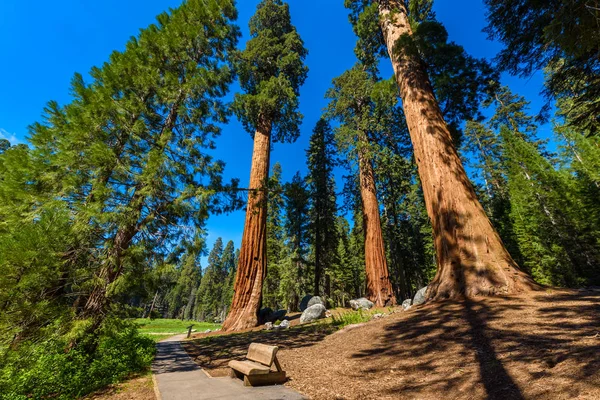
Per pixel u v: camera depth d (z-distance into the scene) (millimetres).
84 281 5543
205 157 7828
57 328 4867
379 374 4086
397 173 23172
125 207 5691
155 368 5875
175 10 8852
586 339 3400
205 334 14070
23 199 6027
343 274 35625
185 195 6273
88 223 5297
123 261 5426
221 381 4551
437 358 4125
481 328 4711
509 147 23188
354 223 34281
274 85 15750
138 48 7531
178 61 8344
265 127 16703
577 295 5457
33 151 6621
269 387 4008
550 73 18250
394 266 27859
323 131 26750
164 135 6730
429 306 6887
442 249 7711
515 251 22828
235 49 10617
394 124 20984
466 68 11086
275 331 10961
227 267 71312
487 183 28172
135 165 6391
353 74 19328
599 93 7500
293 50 19859
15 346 4430
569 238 19188
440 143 8688
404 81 10320
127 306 5969
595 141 19406
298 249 25828
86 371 4742
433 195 8320
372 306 15766
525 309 5129
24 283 4324
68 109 6156
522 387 2760
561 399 2359
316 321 12703
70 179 5691
